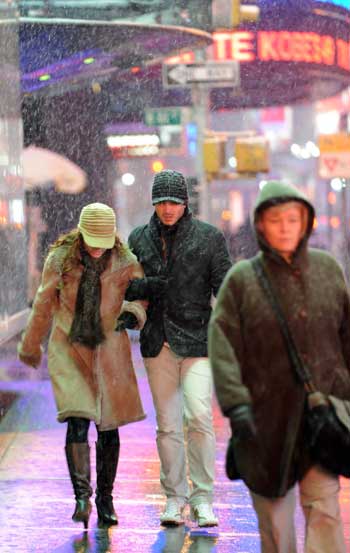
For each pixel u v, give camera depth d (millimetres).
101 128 49531
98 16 37594
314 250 10336
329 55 55094
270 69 55594
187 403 14195
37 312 13859
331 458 9969
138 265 14070
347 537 13516
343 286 10266
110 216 13688
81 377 13891
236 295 10117
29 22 37500
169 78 36031
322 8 53938
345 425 9898
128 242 14469
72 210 46000
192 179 41156
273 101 61719
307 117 134250
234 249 60969
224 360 9922
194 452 14203
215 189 95250
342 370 10195
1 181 22203
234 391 9766
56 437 20156
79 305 13875
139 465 17953
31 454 18656
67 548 13133
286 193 10008
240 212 95000
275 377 10047
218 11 38062
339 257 56688
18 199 25312
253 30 54188
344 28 55219
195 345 14156
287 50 54219
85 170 49219
